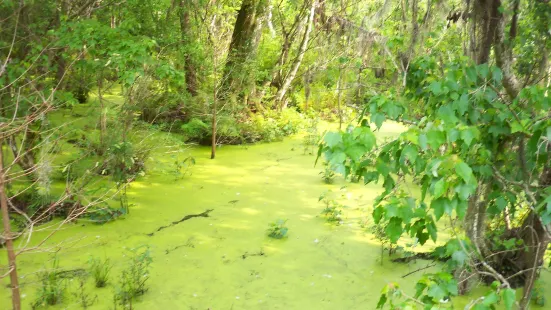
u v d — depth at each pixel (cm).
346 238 604
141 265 498
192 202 702
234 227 625
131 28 644
